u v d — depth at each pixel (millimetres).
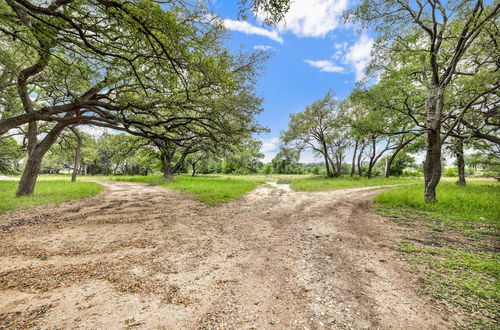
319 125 32812
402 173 45156
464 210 8070
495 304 2625
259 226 6625
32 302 2600
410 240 5148
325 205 10156
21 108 14586
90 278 3258
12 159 22719
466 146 12320
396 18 9656
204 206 9820
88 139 25266
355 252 4453
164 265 3795
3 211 7777
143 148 28422
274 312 2518
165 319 2348
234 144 12250
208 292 2945
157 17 4281
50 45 5992
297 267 3777
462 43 8844
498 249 4512
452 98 10828
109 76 8922
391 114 11758
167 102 9039
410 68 11281
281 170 65188
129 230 5953
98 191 15133
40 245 4672
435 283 3164
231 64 9531
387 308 2600
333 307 2623
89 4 5066
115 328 2176
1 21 5629
